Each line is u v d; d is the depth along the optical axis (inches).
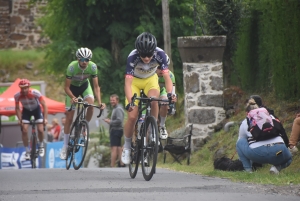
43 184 879.1
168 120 2069.4
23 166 1990.7
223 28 1660.9
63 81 2380.7
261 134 984.3
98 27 2234.3
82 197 719.1
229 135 1482.5
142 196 725.9
